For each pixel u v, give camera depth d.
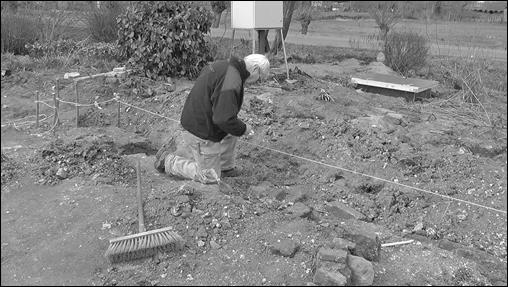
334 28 19.03
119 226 4.23
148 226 4.22
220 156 5.34
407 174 5.62
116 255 3.79
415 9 20.39
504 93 9.85
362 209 5.04
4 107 7.32
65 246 4.00
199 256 3.96
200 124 4.88
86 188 4.78
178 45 7.93
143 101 7.41
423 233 4.63
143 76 7.98
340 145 6.15
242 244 4.10
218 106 4.58
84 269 3.79
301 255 4.00
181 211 4.36
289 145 6.28
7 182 4.88
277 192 5.10
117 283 3.65
